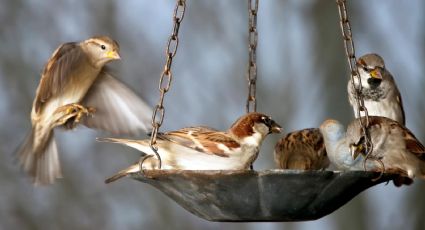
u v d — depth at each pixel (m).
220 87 17.73
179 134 9.03
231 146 8.95
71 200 17.19
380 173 8.49
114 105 10.13
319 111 16.94
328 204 8.59
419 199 16.25
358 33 17.38
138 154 17.39
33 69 17.27
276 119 16.97
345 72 16.89
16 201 16.97
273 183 8.27
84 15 17.66
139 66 17.33
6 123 17.05
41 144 9.91
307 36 17.56
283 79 17.30
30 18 17.50
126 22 17.67
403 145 9.43
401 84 16.64
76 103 9.84
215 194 8.45
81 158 17.42
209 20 18.00
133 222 17.36
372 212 16.58
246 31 17.92
